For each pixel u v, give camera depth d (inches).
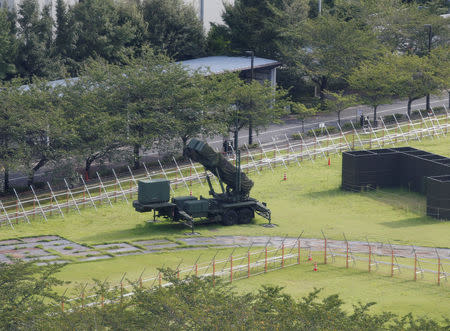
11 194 4018.2
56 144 4020.7
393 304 2268.7
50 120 3949.3
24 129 3860.7
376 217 3494.1
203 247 2994.6
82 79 4510.3
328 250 2933.1
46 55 6373.0
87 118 4178.2
